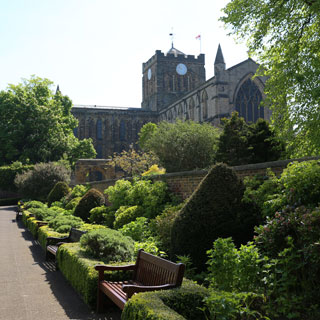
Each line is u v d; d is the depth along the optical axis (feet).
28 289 23.48
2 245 43.29
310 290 16.78
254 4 45.11
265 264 17.72
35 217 57.00
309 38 45.50
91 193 55.67
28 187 118.11
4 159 171.83
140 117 256.32
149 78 276.62
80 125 248.73
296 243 18.69
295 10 44.91
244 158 75.31
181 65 265.54
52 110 180.75
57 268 29.17
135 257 23.67
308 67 42.47
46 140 172.45
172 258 24.23
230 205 23.44
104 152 250.78
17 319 17.74
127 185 48.21
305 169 21.47
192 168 97.96
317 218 17.17
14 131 166.20
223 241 18.08
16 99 172.96
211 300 12.92
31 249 40.24
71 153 178.70
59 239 33.55
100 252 22.85
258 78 178.09
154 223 31.42
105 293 17.98
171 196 41.75
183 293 14.01
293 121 44.57
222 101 171.63
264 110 178.81
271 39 46.80
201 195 23.97
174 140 99.50
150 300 12.73
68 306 19.81
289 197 21.49
